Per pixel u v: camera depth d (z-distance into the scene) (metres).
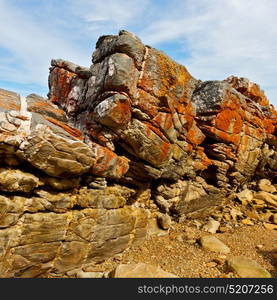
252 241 9.87
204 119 11.27
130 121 8.22
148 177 10.16
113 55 7.69
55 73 11.60
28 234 6.41
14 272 6.20
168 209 11.09
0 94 8.05
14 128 5.98
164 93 8.64
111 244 8.47
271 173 16.38
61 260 7.15
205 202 12.39
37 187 6.73
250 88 14.59
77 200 7.56
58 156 6.45
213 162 12.34
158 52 8.39
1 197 5.97
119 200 8.85
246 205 13.58
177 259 8.34
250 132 13.48
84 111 9.15
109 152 7.96
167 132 9.02
